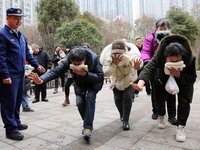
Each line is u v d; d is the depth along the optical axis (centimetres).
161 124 360
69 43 1719
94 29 1823
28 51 383
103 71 352
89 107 314
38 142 314
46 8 2045
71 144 304
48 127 384
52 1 2039
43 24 2044
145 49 402
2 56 315
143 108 516
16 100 357
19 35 347
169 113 385
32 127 386
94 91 322
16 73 333
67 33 1752
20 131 363
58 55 806
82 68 290
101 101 635
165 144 295
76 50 294
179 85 309
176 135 311
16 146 301
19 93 356
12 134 327
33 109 541
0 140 325
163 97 344
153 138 318
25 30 2020
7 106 329
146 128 364
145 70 306
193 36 1920
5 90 327
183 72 304
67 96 578
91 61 311
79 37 1719
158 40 374
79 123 407
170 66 288
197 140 307
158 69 322
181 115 307
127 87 359
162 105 347
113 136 331
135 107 530
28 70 509
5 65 316
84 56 295
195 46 2031
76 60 289
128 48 347
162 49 299
